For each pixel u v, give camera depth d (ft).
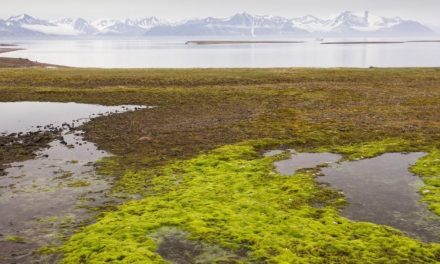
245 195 75.51
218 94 205.36
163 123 143.13
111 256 53.47
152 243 57.31
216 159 98.73
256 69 321.32
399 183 82.58
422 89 214.48
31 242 59.52
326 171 90.43
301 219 64.69
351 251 54.90
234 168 91.76
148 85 240.32
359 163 96.37
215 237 59.16
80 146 114.01
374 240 57.82
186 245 57.31
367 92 206.80
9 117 157.69
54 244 58.80
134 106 179.42
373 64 485.97
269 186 80.69
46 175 89.81
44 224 65.46
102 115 159.63
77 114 162.91
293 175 87.04
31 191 80.07
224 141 117.29
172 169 92.02
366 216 67.10
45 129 136.56
